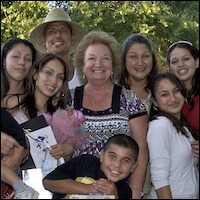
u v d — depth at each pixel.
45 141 2.77
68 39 4.08
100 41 3.03
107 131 2.84
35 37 4.17
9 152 2.44
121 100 2.93
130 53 3.44
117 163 2.52
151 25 8.62
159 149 2.62
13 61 3.08
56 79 3.03
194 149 2.71
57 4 8.83
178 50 3.35
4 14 8.80
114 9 8.54
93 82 2.96
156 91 2.86
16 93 3.06
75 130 2.86
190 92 3.12
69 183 2.48
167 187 2.57
